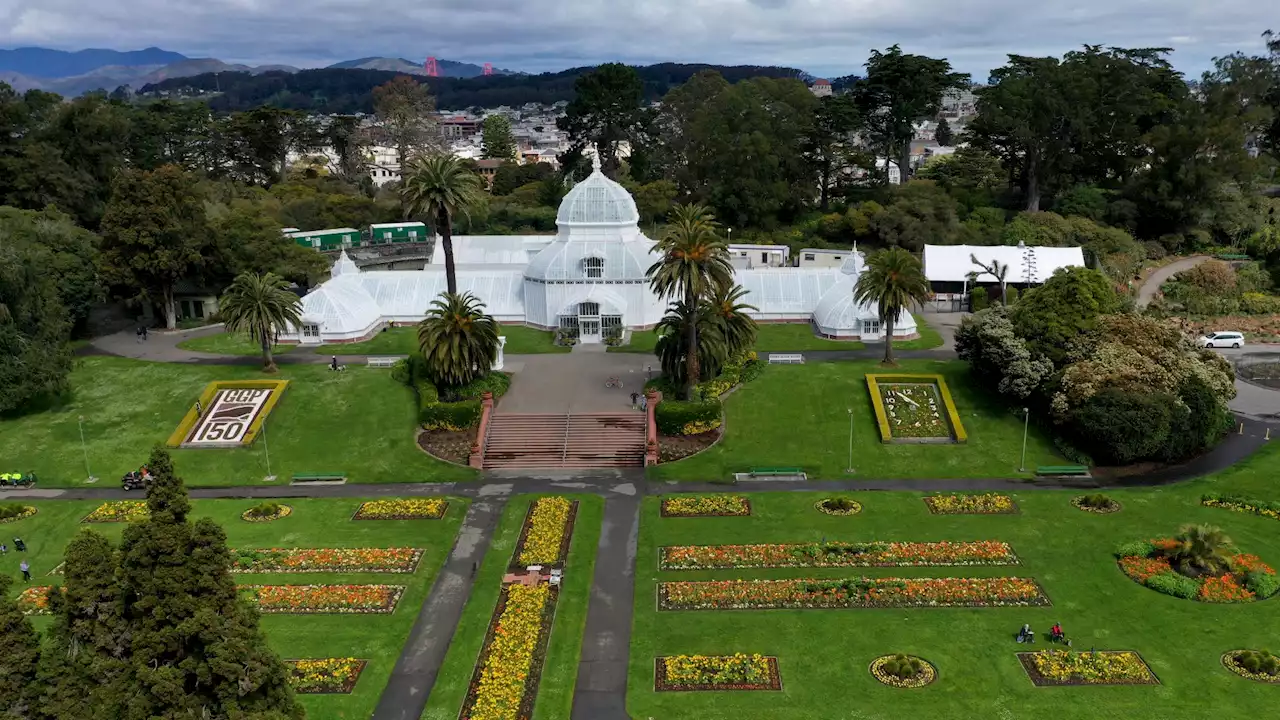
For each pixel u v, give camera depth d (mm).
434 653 59969
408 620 63719
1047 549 71938
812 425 95812
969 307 139375
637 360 112812
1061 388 90125
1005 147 194750
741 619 63250
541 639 61062
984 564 69938
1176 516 76812
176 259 124188
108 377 108250
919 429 94500
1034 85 184250
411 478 88062
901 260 103688
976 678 56188
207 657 39344
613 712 53875
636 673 57500
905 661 56781
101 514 80688
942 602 64688
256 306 104375
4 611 39156
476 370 101625
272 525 78312
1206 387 88188
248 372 108625
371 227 194375
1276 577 66062
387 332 127312
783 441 93375
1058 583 66938
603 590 67438
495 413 97438
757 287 132125
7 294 96438
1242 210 173000
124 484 87188
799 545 73188
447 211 107000
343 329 121688
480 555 72938
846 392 100875
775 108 197875
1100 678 55750
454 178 105688
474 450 91000
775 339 121938
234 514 80750
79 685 39219
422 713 53844
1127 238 167375
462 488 85750
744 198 193000
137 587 40031
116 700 38688
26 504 83312
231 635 39844
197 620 39125
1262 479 83188
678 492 84062
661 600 65688
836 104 197250
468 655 59625
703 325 97562
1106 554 70938
